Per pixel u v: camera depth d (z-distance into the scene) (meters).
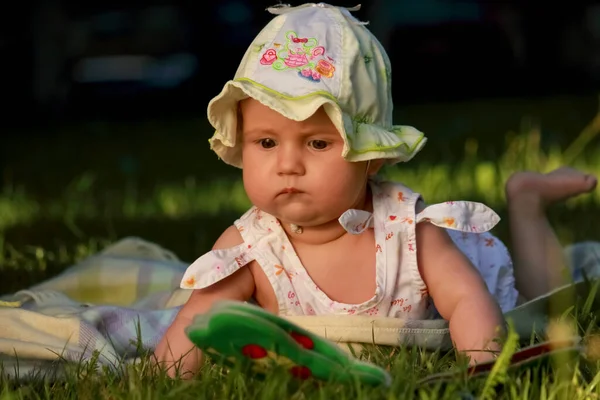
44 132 16.39
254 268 3.48
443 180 7.83
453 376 2.75
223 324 2.72
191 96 21.91
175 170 10.38
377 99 3.38
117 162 11.39
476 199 6.92
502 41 21.34
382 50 3.48
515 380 2.79
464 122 13.54
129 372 3.00
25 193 8.87
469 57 21.31
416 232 3.44
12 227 6.91
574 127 11.92
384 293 3.38
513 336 2.61
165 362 3.15
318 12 3.47
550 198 4.52
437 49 21.25
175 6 25.59
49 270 5.29
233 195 8.10
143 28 25.52
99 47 25.23
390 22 21.09
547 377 2.81
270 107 3.20
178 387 2.80
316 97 3.20
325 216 3.32
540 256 4.40
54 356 3.34
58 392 2.99
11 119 18.75
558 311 3.59
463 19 21.39
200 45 22.02
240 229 3.52
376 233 3.43
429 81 21.17
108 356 3.44
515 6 21.39
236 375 2.79
